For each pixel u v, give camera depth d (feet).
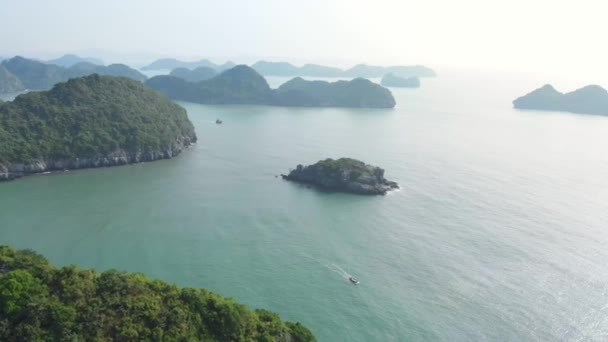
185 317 207.92
